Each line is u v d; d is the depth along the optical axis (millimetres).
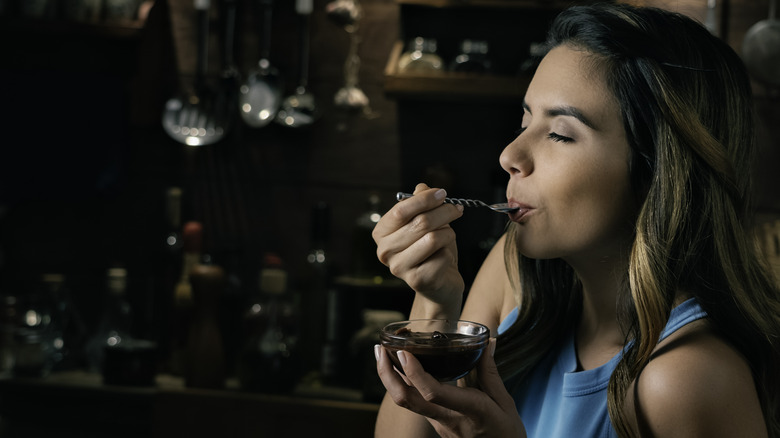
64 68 2590
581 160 999
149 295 2754
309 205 2777
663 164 996
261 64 2615
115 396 2418
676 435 939
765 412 1020
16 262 2814
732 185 1017
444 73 2488
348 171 2758
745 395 944
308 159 2770
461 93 2428
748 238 1100
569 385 1109
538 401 1202
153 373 2463
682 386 936
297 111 2645
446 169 2625
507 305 1323
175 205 2686
